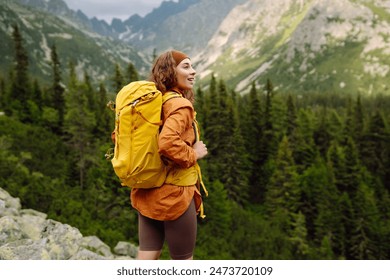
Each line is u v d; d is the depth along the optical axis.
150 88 3.49
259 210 63.56
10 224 6.67
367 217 54.31
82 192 38.09
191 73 3.79
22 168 30.06
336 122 85.62
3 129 49.78
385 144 78.56
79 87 55.97
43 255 5.86
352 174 63.78
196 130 3.81
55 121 62.47
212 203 46.94
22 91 67.19
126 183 3.54
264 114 73.94
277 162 59.97
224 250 40.19
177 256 3.74
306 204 59.53
